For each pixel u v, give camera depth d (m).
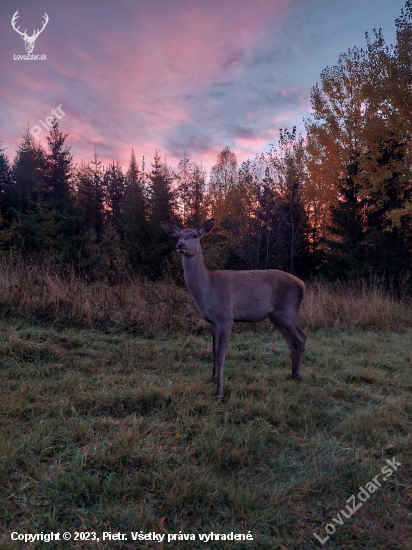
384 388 4.52
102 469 2.55
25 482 2.37
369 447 3.09
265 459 2.86
